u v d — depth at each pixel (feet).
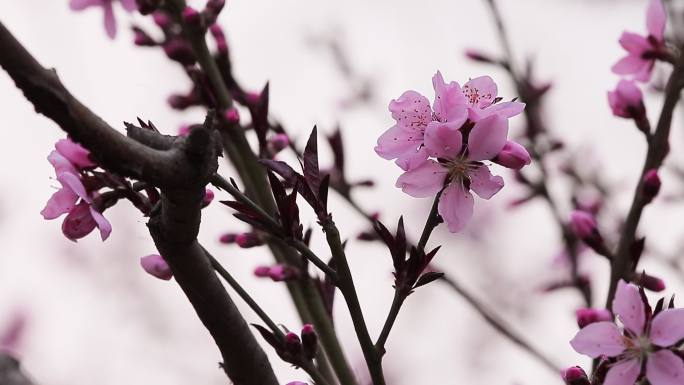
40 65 2.67
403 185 2.99
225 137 3.54
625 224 3.37
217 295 2.93
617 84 3.42
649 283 3.34
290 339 3.04
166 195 2.81
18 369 3.01
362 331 2.96
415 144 3.00
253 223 2.95
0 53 2.65
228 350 2.96
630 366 3.00
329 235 2.94
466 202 2.99
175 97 3.62
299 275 3.43
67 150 2.97
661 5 3.51
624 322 3.00
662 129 3.39
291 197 2.94
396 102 3.01
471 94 3.03
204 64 3.58
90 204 2.96
